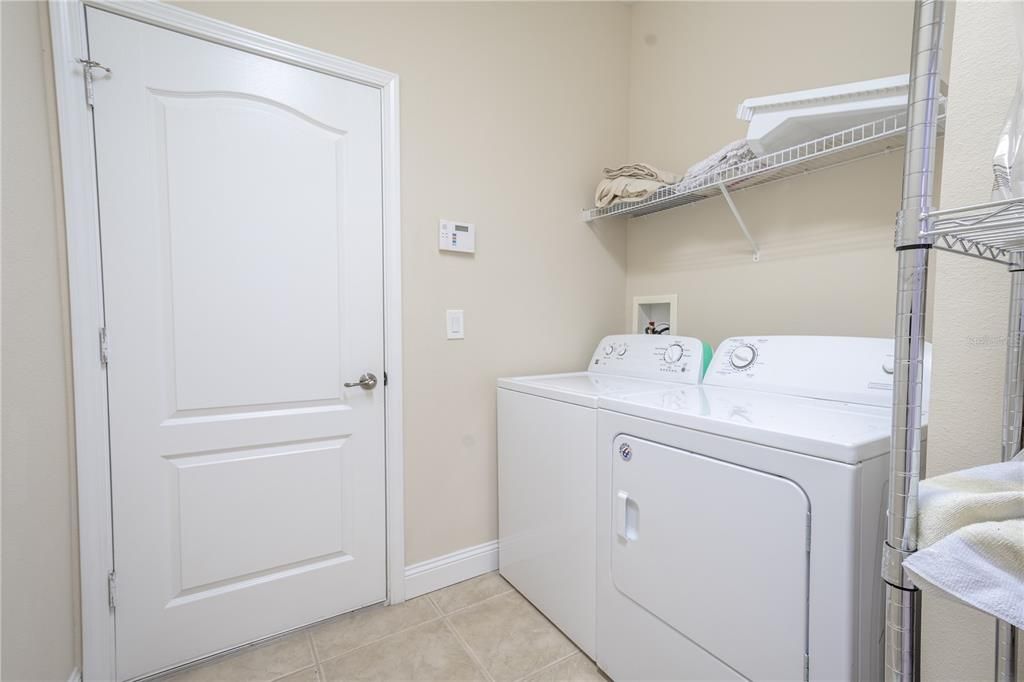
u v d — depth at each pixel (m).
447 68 1.75
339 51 1.53
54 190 1.15
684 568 1.07
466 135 1.80
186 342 1.35
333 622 1.58
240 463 1.43
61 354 1.16
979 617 0.71
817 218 1.60
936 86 0.54
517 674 1.34
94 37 1.20
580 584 1.41
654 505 1.14
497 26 1.87
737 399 1.28
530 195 1.99
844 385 1.22
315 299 1.53
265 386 1.46
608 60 2.25
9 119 0.96
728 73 1.87
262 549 1.47
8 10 0.98
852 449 0.78
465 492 1.85
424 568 1.75
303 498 1.53
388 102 1.62
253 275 1.43
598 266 2.24
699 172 1.67
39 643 1.03
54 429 1.11
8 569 0.91
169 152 1.31
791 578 0.86
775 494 0.88
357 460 1.62
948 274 0.74
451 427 1.81
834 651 0.80
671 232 2.13
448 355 1.79
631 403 1.22
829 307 1.57
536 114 2.00
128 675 1.29
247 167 1.41
